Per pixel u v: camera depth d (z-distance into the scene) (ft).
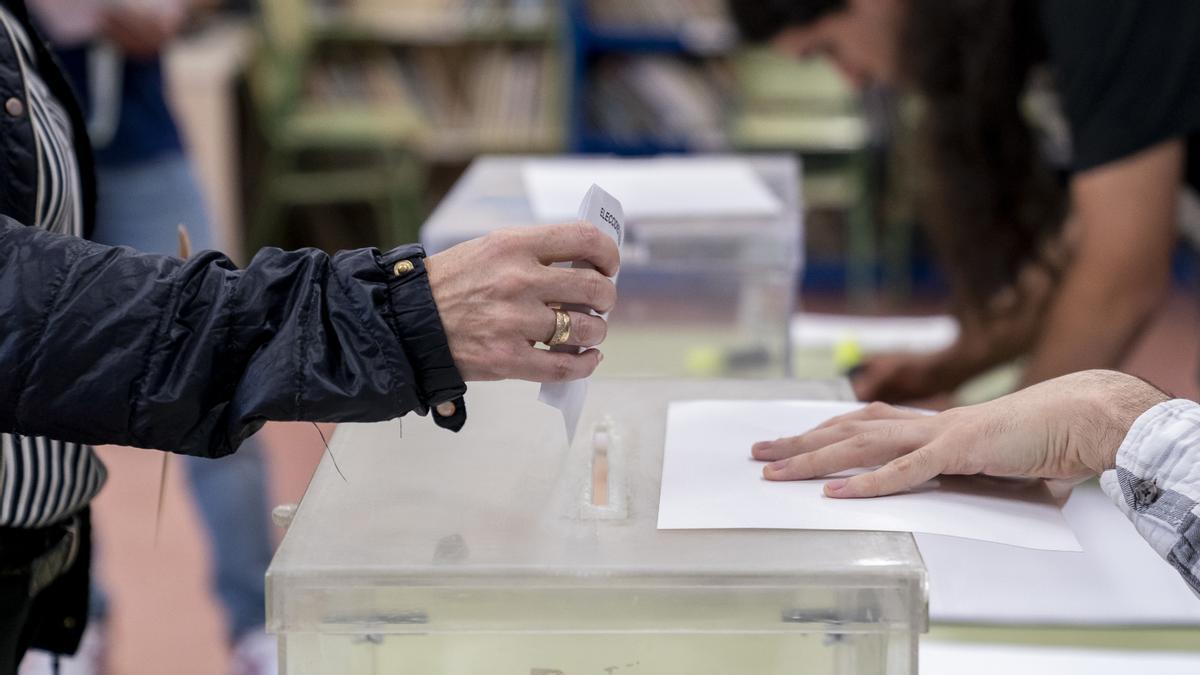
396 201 19.01
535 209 6.79
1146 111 7.22
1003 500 4.80
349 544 4.53
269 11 18.08
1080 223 7.68
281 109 18.38
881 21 8.43
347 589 4.43
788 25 8.58
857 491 4.76
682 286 6.59
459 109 19.38
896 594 4.42
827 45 8.77
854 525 4.62
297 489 12.10
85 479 5.44
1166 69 7.14
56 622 5.65
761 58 18.54
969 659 5.56
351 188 18.78
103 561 11.35
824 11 8.42
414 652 4.50
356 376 4.64
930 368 8.48
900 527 4.62
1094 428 4.82
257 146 18.38
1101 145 7.36
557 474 4.84
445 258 4.75
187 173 11.11
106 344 4.64
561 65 18.92
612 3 18.69
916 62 8.48
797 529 4.60
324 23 18.78
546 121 19.31
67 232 5.35
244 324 4.67
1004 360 8.52
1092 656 5.60
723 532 4.58
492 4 18.85
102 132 10.55
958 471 4.84
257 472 9.91
